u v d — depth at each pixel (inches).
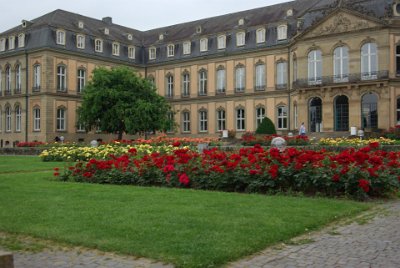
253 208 431.8
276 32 2159.2
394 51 1752.0
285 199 490.6
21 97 2306.8
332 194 523.2
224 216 394.0
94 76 2012.8
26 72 2278.5
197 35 2458.2
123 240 319.6
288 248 309.0
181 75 2487.7
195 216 394.3
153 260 281.3
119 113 1924.2
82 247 312.5
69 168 722.8
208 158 618.8
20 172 882.8
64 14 2412.6
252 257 289.6
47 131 2192.4
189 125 2468.0
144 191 561.3
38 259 290.7
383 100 1739.7
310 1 2214.6
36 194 537.6
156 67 2576.3
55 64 2219.5
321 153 558.6
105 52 2432.3
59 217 396.2
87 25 2456.9
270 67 2175.2
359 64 1801.2
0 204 465.1
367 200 500.1
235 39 2294.5
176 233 334.6
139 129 1939.0
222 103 2343.8
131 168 666.8
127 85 2010.3
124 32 2706.7
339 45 1847.9
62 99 2255.2
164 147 1062.4
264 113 2202.3
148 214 403.5
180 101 2487.7
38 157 1417.3
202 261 273.7
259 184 546.0
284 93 2122.3
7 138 2379.4
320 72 1905.8
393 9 1755.7
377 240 328.2
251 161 572.7
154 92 2086.6
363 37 1790.1
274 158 563.8
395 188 529.3
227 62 2322.8
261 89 2207.2
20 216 402.9
